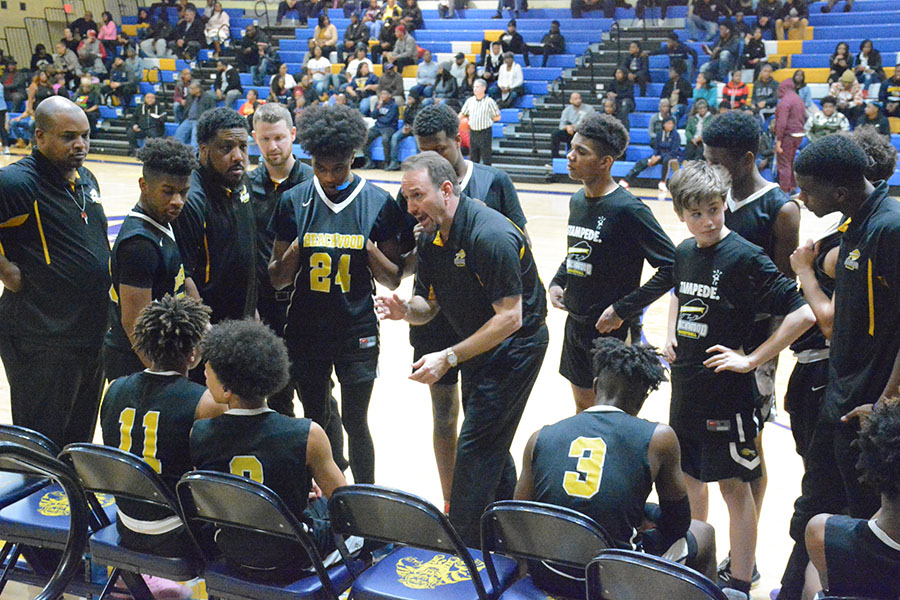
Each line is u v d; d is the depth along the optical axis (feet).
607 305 11.96
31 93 59.62
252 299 11.73
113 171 51.52
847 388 8.81
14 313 11.46
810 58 48.96
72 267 11.47
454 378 11.73
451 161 11.76
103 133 61.57
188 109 56.59
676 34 50.98
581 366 12.54
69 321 11.54
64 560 8.16
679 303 10.24
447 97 50.88
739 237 9.78
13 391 11.84
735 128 10.02
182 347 8.67
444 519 7.48
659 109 46.88
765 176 43.29
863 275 8.46
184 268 10.78
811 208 8.71
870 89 44.78
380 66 57.67
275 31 65.21
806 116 42.22
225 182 10.99
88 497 9.39
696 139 42.60
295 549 8.09
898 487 6.47
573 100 46.98
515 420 10.21
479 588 7.74
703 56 50.78
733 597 9.90
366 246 10.97
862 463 6.70
